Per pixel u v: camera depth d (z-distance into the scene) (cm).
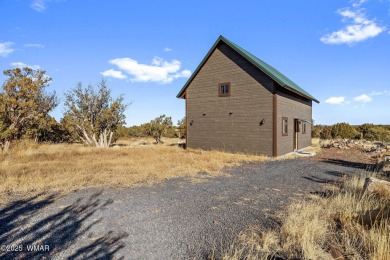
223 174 962
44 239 407
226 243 398
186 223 477
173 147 2062
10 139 1619
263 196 666
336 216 491
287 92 1736
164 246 388
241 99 1656
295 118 1905
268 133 1538
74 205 571
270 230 446
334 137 3231
